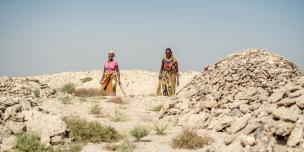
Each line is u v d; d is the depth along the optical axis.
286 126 7.66
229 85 13.30
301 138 7.34
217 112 12.41
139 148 9.95
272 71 13.28
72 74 37.00
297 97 8.38
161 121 13.59
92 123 11.48
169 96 18.73
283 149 7.44
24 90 17.39
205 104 13.09
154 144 10.34
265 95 12.09
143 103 17.62
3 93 16.58
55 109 15.35
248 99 12.23
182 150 9.70
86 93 21.17
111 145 10.25
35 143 9.75
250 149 7.68
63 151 9.65
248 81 13.12
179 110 13.77
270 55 14.62
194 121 12.64
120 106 16.84
